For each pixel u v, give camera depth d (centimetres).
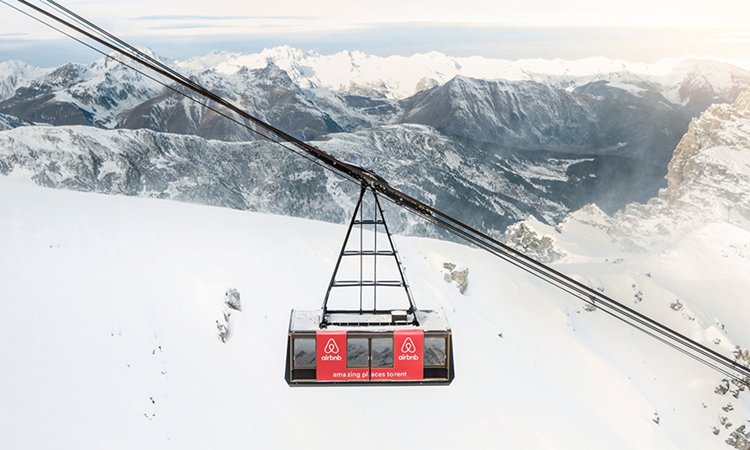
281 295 7300
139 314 6047
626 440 7550
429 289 8750
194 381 5666
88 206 7981
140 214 8194
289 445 5497
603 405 8119
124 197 9031
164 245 7344
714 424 9569
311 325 2645
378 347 2578
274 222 9588
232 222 8962
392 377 2594
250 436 5419
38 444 4403
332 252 9088
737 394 10294
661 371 10481
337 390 6312
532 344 8931
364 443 5766
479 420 6506
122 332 5738
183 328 6175
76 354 5269
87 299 5928
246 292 7031
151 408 5156
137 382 5316
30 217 7006
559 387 8044
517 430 6625
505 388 7306
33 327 5331
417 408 6397
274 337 6569
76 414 4753
